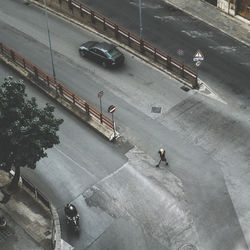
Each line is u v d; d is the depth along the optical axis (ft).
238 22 151.12
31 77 136.98
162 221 101.55
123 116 124.77
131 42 145.18
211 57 139.95
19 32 156.04
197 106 125.90
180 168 111.55
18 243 97.09
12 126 93.91
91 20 153.48
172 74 135.23
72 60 143.64
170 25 152.66
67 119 125.08
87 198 106.73
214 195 105.60
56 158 115.55
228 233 98.73
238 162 111.55
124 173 111.24
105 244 98.22
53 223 99.25
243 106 124.77
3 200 105.40
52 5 163.94
